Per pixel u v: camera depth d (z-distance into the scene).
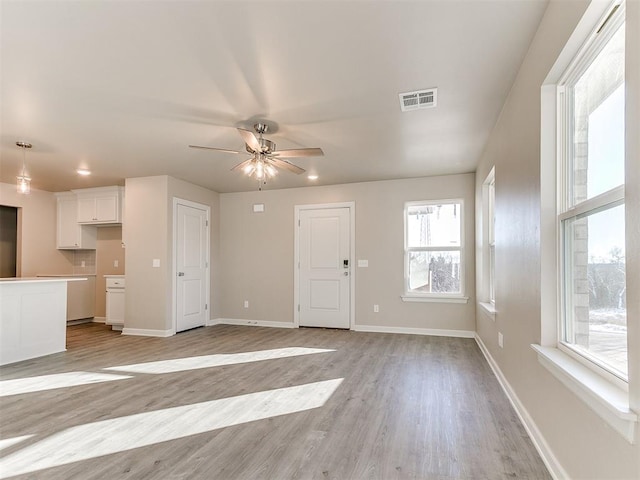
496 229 3.42
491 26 2.03
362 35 2.10
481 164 4.47
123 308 5.82
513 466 1.91
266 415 2.56
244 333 5.54
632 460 1.12
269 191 6.36
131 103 2.97
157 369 3.66
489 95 2.85
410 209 5.64
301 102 2.96
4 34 2.07
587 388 1.35
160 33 2.08
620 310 1.37
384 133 3.66
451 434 2.26
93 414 2.58
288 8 1.87
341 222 5.94
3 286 3.88
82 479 1.81
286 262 6.21
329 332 5.59
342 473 1.86
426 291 5.50
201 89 2.75
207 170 5.06
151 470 1.89
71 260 6.93
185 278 5.72
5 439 2.22
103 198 6.21
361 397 2.89
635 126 1.11
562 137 1.96
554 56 1.79
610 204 1.45
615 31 1.42
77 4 1.83
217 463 1.96
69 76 2.55
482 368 3.66
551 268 2.00
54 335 4.35
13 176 5.39
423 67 2.45
